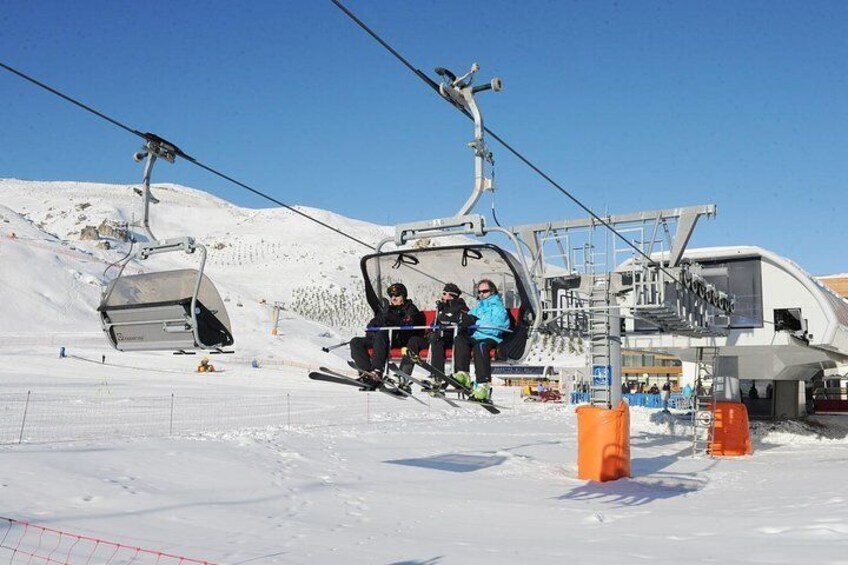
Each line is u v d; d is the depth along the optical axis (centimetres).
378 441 2175
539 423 3356
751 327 2386
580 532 1039
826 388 4856
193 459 1514
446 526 1087
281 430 2234
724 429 2430
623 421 1781
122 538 905
